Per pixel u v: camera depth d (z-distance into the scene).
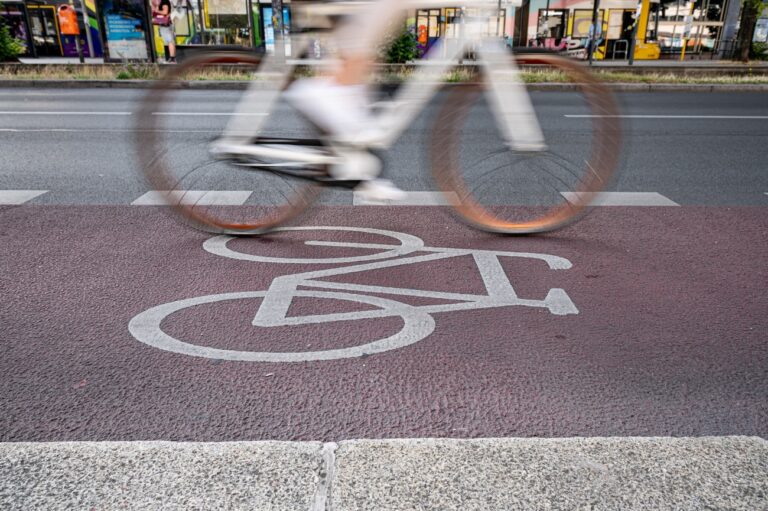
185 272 3.64
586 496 1.72
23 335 2.86
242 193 5.54
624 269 3.74
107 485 1.75
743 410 2.31
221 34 20.72
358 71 3.55
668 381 2.51
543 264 3.81
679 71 19.11
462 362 2.63
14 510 1.66
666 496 1.72
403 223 4.66
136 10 20.03
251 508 1.67
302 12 3.55
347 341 2.81
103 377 2.50
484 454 1.88
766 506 1.68
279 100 3.81
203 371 2.55
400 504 1.68
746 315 3.12
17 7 28.38
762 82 17.25
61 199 5.30
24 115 10.84
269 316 3.05
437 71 3.78
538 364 2.63
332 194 5.52
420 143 8.28
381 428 2.18
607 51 28.61
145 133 4.17
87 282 3.49
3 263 3.78
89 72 17.97
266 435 2.14
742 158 7.38
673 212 5.02
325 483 1.75
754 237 4.38
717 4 29.25
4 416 2.24
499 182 6.02
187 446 1.91
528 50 3.93
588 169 4.26
